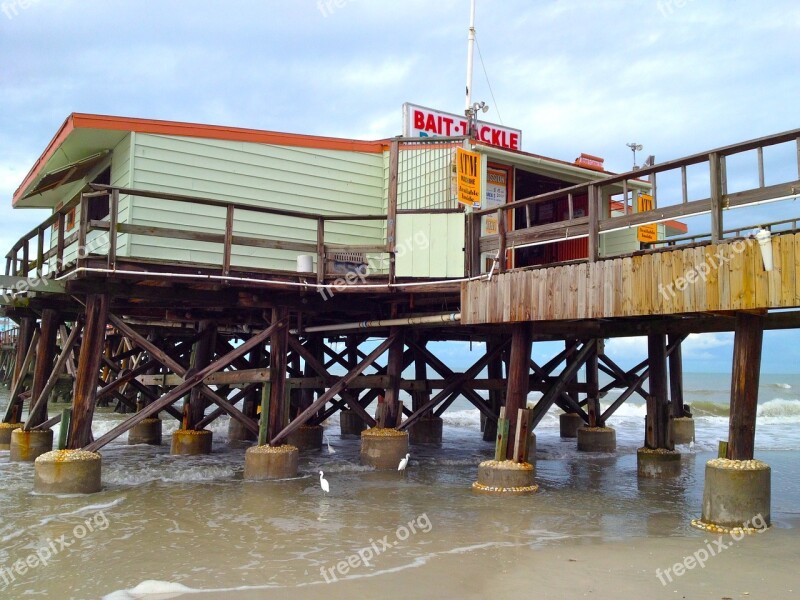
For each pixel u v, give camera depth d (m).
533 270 9.86
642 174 8.66
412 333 15.66
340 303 12.78
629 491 11.12
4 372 49.09
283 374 12.11
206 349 14.45
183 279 10.58
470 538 7.90
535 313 9.74
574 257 15.66
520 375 10.72
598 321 12.49
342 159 13.85
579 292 9.12
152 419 17.50
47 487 10.30
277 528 8.41
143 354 22.92
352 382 13.23
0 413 28.20
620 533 8.12
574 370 15.21
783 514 9.17
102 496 10.26
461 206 11.90
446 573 6.59
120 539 7.89
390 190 11.95
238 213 12.72
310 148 13.52
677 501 10.27
